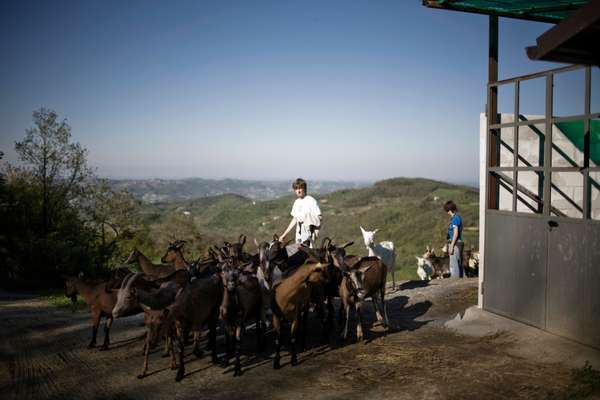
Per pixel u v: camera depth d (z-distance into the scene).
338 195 149.38
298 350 7.50
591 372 5.53
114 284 7.89
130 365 6.95
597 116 6.30
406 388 5.63
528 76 7.43
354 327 8.90
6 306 13.60
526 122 7.43
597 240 6.16
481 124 8.45
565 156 8.85
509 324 7.53
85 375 6.55
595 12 3.42
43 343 8.34
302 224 9.68
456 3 7.67
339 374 6.25
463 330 7.84
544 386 5.43
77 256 23.88
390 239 71.06
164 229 47.88
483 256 8.45
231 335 7.00
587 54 4.14
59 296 16.08
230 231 98.75
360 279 7.30
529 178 8.59
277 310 6.66
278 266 8.42
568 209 8.97
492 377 5.79
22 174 28.12
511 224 7.71
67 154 28.23
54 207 28.53
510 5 7.71
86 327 9.56
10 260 22.52
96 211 32.94
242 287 6.78
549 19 8.57
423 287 12.72
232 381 6.16
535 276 7.21
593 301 6.21
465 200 97.69
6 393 5.93
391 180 150.12
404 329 8.53
